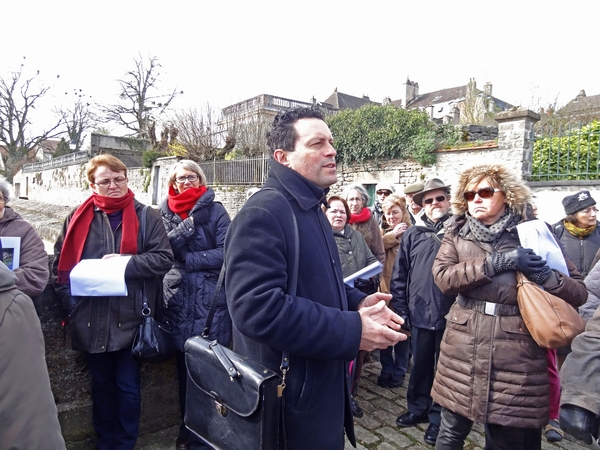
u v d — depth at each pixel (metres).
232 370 1.38
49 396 1.22
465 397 2.18
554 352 2.37
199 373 1.56
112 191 2.43
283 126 1.59
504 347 2.12
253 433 1.31
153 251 2.44
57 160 27.08
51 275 2.52
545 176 7.60
